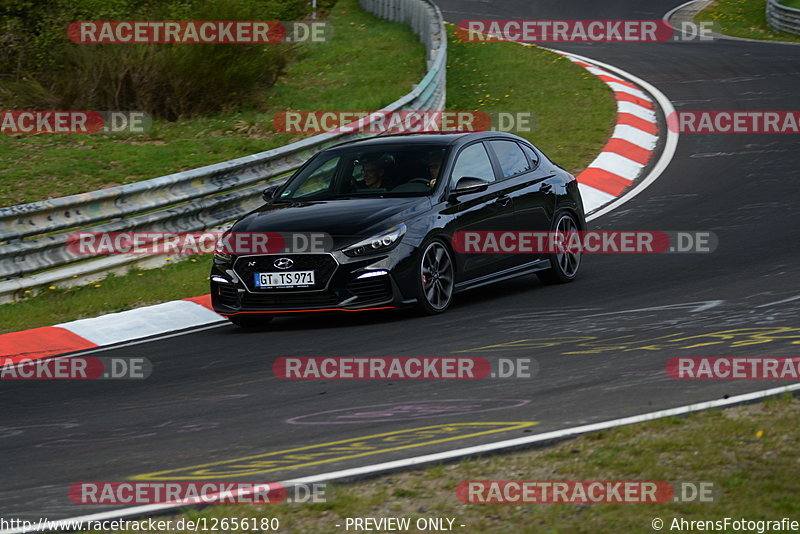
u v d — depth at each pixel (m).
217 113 66.75
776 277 33.25
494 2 142.38
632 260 39.12
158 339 32.75
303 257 31.23
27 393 26.95
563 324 29.27
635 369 23.28
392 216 31.75
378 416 21.31
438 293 32.44
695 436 17.61
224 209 46.62
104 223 43.72
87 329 34.31
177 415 23.06
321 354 27.98
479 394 22.38
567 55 94.12
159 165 54.22
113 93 64.25
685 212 46.41
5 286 38.16
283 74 75.69
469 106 73.19
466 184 32.97
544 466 16.98
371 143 35.84
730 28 119.81
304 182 35.12
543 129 65.19
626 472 16.31
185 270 42.03
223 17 67.00
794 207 44.91
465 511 15.31
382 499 16.03
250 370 26.95
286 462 18.61
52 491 18.20
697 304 30.39
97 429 22.53
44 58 65.44
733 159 55.97
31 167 53.53
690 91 74.94
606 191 52.19
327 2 103.44
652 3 141.75
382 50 91.25
